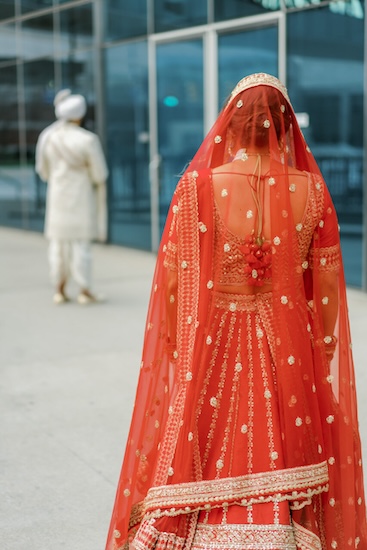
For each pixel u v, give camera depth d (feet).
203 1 29.17
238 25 27.84
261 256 7.11
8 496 11.08
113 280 27.66
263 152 7.31
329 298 7.57
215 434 7.22
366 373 16.11
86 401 15.11
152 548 7.12
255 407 7.16
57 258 23.70
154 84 32.17
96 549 9.62
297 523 7.11
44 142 23.15
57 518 10.44
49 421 14.05
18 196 42.52
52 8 37.52
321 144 25.54
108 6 33.91
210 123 29.81
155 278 7.72
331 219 7.48
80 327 21.07
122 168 34.30
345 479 7.61
